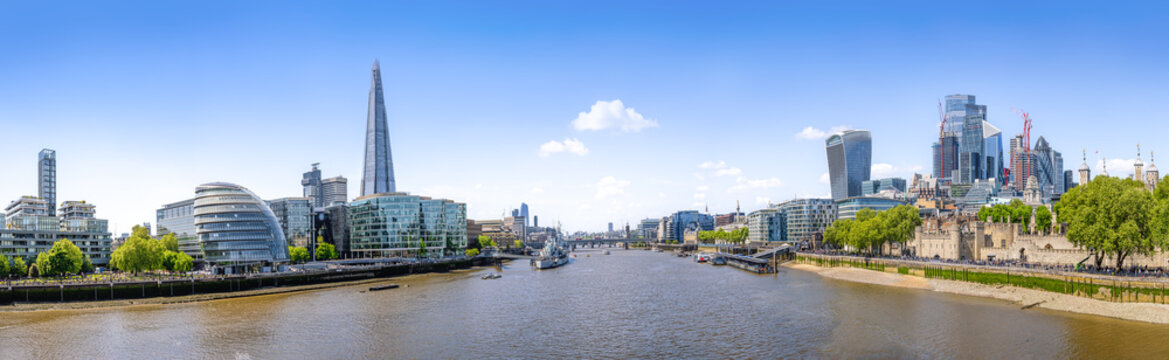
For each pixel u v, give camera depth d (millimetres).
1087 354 91188
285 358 100875
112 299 162000
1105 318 112375
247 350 105938
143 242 194250
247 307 152000
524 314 139125
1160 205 128250
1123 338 98250
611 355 100938
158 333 119375
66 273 187250
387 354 102938
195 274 195500
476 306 152125
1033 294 135750
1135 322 107875
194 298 165500
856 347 99750
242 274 198875
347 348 106875
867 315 125250
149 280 169500
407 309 147625
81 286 159875
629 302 155625
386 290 191375
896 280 180000
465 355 101938
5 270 179250
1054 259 162250
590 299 163000
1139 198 130375
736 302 150750
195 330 122062
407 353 103438
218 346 108625
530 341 111312
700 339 109812
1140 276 122500
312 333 118938
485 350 105125
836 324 117562
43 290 157250
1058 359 89562
